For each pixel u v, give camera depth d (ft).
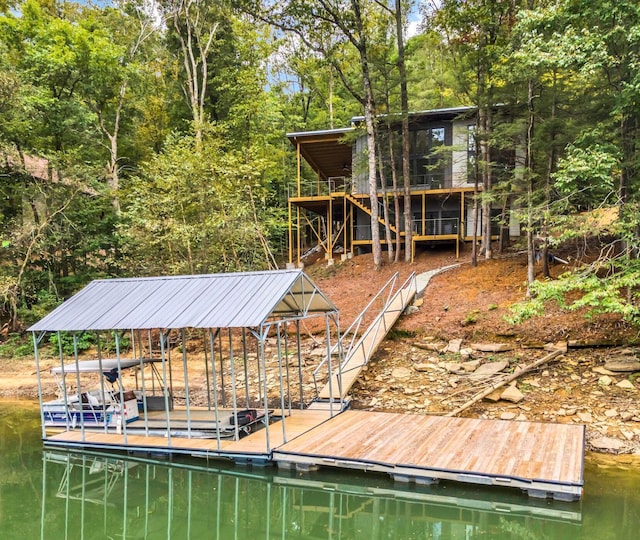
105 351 54.80
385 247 71.15
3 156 60.80
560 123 37.91
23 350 55.67
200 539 19.67
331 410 30.12
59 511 22.56
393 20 62.03
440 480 21.42
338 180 92.17
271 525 20.59
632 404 27.17
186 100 89.10
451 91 71.36
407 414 29.68
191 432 28.14
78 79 69.21
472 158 59.62
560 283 28.14
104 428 30.71
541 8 32.35
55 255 64.64
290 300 30.83
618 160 28.96
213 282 29.63
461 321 39.81
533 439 23.84
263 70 89.86
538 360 32.37
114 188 70.38
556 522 18.88
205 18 86.99
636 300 32.01
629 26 27.48
